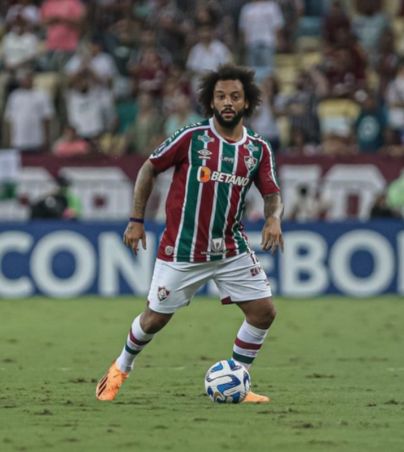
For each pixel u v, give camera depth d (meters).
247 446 23.94
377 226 63.88
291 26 92.00
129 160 71.56
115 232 63.69
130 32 90.56
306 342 46.50
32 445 24.03
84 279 63.84
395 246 63.81
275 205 29.73
